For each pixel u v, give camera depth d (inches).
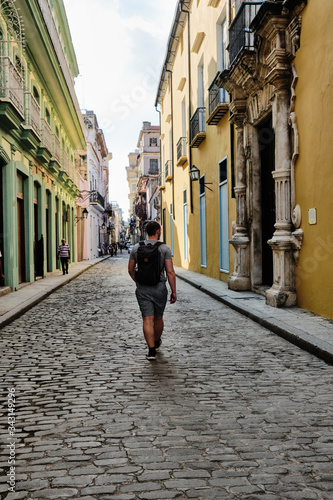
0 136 447.2
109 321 321.4
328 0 267.6
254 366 200.2
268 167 412.2
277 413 145.2
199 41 655.8
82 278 738.8
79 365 204.2
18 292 480.1
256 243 425.4
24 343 250.7
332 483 103.0
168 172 1030.4
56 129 858.8
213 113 515.5
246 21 392.5
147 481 103.9
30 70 594.6
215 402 155.3
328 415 143.5
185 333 273.1
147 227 227.5
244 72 382.0
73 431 132.1
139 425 135.9
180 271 751.7
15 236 509.4
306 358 212.7
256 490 100.0
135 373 190.7
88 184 1480.1
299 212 321.7
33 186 621.3
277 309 325.1
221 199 550.3
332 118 268.1
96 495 98.3
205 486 101.6
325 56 273.7
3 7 449.1
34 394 165.5
